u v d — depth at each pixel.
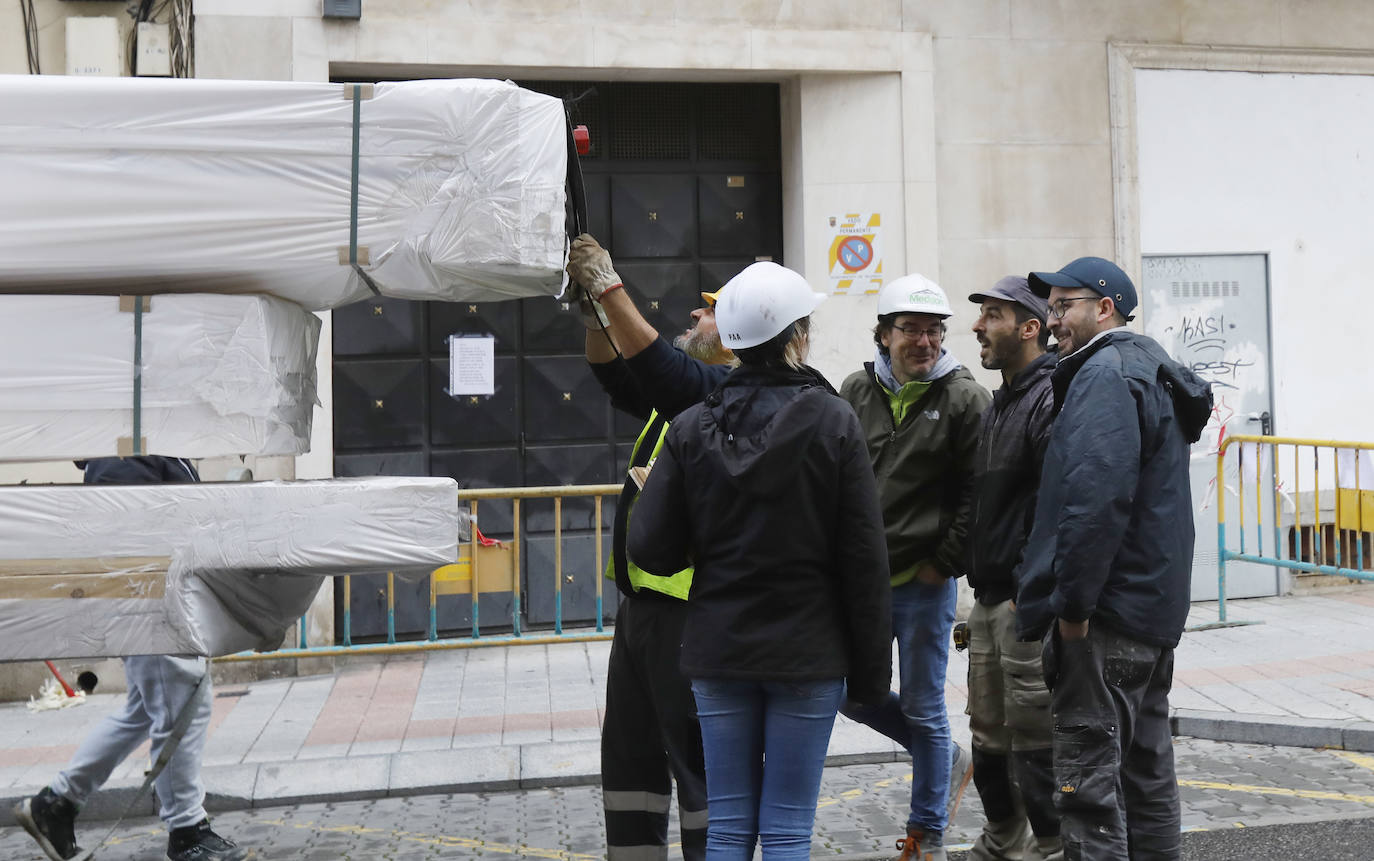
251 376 3.26
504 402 8.66
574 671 7.98
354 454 8.46
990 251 8.95
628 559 3.66
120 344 3.22
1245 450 9.05
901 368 4.48
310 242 3.25
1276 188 9.43
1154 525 3.64
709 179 8.95
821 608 3.28
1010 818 4.32
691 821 3.70
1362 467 8.32
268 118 3.23
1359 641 7.97
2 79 3.16
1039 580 3.67
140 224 3.21
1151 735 3.82
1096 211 9.09
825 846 4.93
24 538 3.12
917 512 4.42
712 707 3.36
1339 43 9.43
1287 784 5.58
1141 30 9.14
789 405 3.27
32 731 6.88
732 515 3.27
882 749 6.15
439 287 3.41
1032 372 4.12
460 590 8.28
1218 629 8.45
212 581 3.19
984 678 4.27
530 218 3.28
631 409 4.07
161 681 4.80
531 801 5.76
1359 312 9.57
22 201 3.18
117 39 7.68
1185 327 9.33
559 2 8.27
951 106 8.89
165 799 4.93
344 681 7.87
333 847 5.16
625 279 8.82
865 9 8.70
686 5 8.43
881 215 8.77
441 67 8.23
